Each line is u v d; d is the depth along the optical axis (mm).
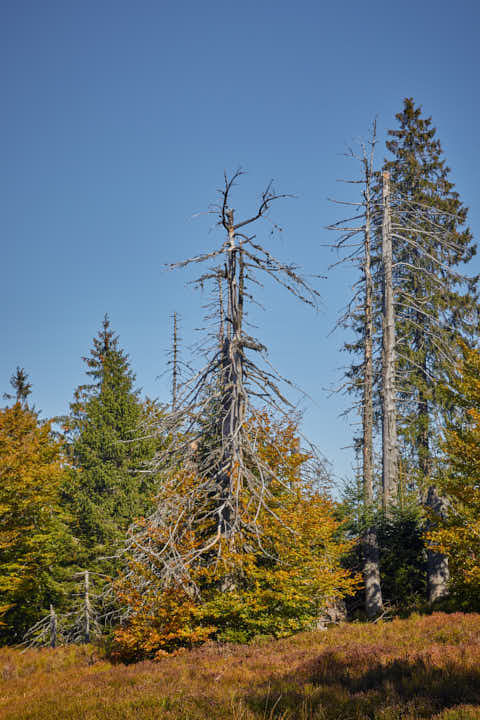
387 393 24109
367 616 21719
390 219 25375
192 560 15656
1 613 22344
